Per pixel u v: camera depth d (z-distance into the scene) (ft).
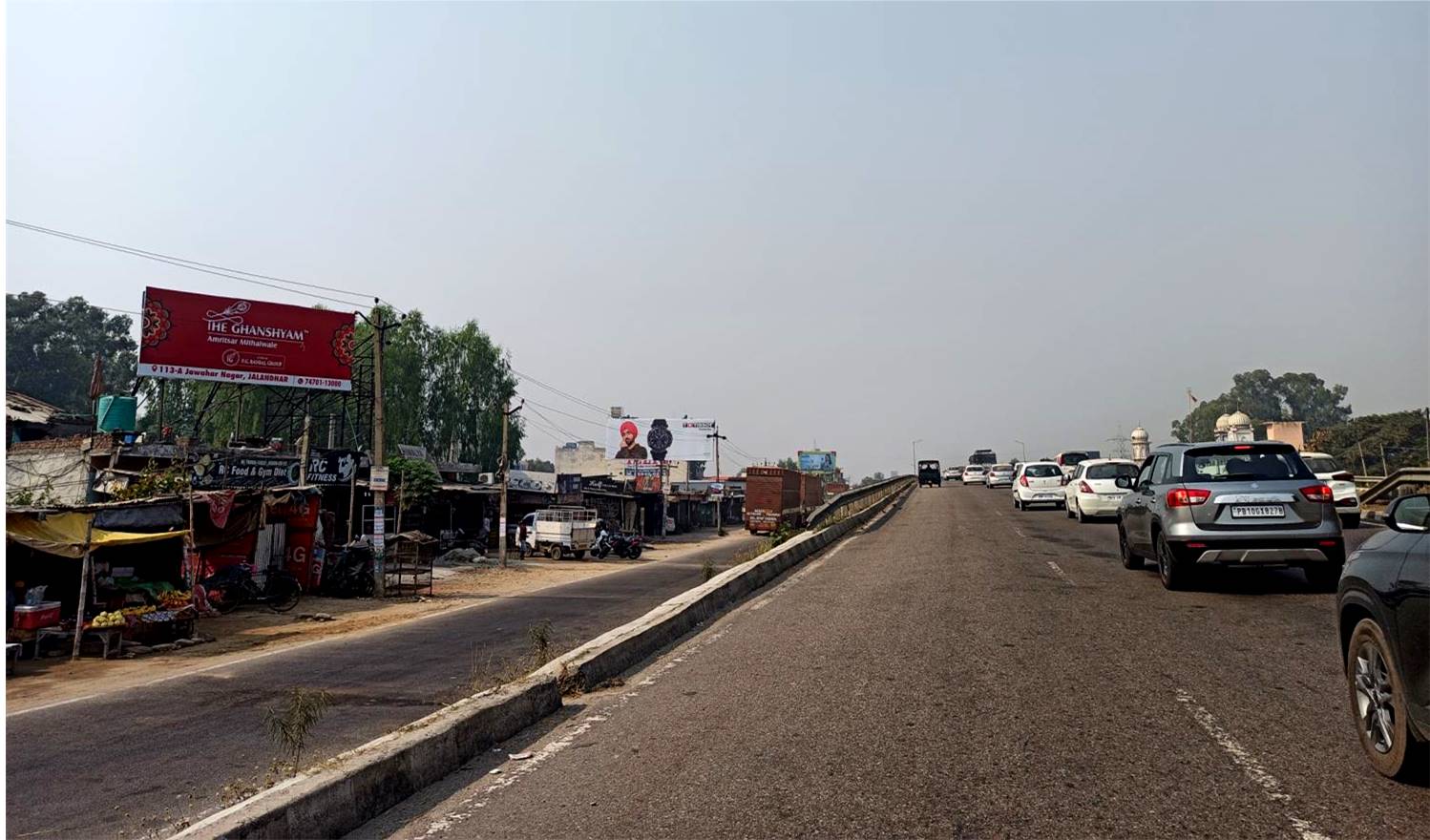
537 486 182.60
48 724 30.73
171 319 95.66
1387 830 13.41
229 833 13.17
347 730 26.73
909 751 17.94
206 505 63.67
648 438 264.72
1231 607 32.58
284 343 101.71
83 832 18.43
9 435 93.15
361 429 151.64
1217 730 18.42
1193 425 311.47
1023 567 47.44
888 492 154.20
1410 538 15.46
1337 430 184.14
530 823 15.38
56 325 187.73
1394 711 15.20
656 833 14.48
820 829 14.26
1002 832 13.80
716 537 206.80
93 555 53.62
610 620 55.93
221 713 31.14
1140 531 41.57
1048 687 22.36
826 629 32.96
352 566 80.89
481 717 20.20
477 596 79.87
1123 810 14.49
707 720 21.39
